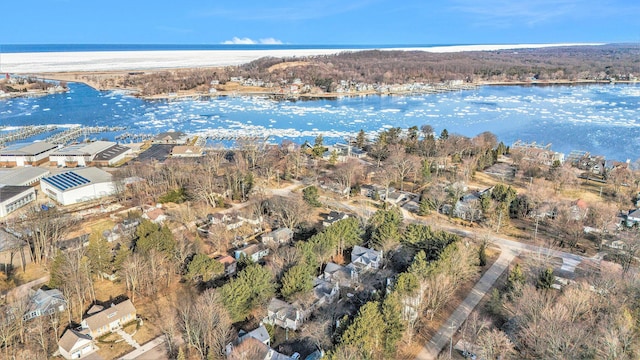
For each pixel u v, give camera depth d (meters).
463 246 90.12
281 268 86.50
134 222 109.38
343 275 88.50
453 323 76.50
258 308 77.94
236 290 75.81
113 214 120.56
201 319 68.31
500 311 76.75
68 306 75.44
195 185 131.00
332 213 118.69
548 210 120.69
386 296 71.19
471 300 83.50
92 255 87.88
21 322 70.06
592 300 70.81
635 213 115.88
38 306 75.81
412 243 96.19
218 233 102.31
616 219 113.75
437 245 93.25
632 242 94.31
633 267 88.62
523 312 69.12
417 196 138.50
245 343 65.19
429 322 77.25
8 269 91.69
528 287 73.62
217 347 66.62
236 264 92.25
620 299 70.38
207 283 86.12
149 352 69.06
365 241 104.75
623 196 131.62
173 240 92.12
